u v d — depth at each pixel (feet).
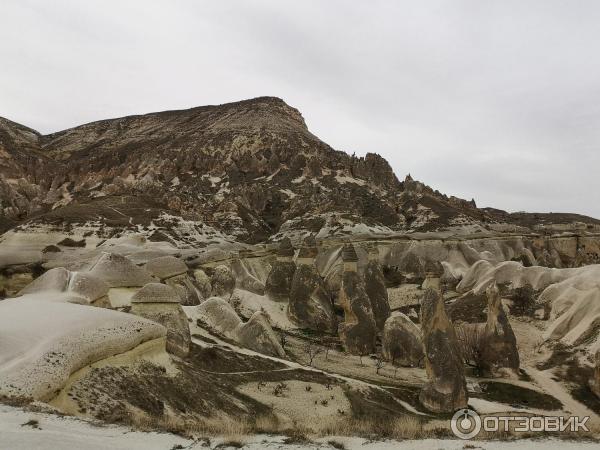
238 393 95.50
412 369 139.85
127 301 133.39
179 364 94.22
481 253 283.59
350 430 67.56
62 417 51.08
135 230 283.18
